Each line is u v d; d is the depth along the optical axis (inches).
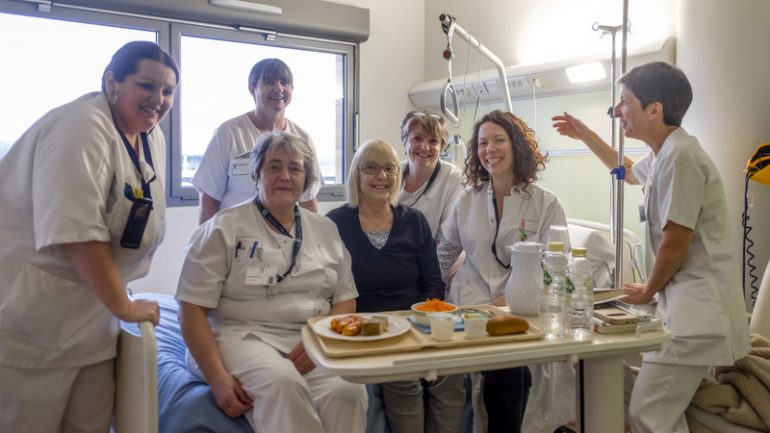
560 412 87.0
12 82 115.0
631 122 74.5
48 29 117.8
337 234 78.7
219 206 106.8
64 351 62.1
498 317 57.0
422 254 84.8
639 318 58.7
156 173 68.8
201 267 67.9
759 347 75.8
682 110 72.5
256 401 62.0
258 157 72.9
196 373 71.4
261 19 137.8
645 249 113.6
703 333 68.0
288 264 71.4
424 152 100.8
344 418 63.6
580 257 60.0
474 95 153.1
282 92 102.3
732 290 70.6
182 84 134.1
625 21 82.1
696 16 99.6
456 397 79.1
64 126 59.0
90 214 57.7
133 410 62.8
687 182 68.6
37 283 60.1
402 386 74.9
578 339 55.1
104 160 60.1
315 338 56.1
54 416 63.6
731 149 96.0
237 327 69.8
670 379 70.0
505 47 150.0
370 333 54.7
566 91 132.7
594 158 129.6
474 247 89.4
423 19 173.9
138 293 124.6
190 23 132.9
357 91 160.2
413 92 169.6
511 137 86.0
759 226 93.7
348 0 157.2
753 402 68.2
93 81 123.5
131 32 127.6
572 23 132.8
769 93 92.9
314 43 150.8
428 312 59.9
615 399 59.5
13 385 61.0
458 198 94.7
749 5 93.0
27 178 59.7
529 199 87.2
